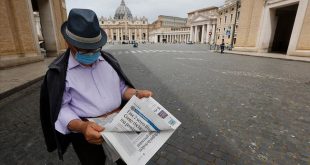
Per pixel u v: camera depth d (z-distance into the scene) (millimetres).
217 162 2248
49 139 1354
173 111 3771
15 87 4930
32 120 3322
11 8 8789
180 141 2684
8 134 2840
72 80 1145
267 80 6809
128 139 1046
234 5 44531
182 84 6051
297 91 5328
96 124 1063
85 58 1097
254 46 22641
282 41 26000
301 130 3023
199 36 86062
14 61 8578
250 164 2213
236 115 3594
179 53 21625
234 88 5613
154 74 7758
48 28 13906
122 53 21188
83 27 1000
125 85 1463
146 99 1267
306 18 15414
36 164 2197
